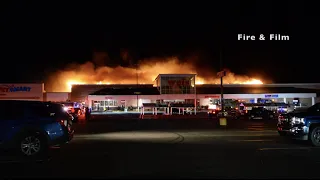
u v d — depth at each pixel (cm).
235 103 6081
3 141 1123
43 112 1197
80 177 833
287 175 838
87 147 1362
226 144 1440
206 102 6800
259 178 811
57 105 1252
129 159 1073
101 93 6469
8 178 823
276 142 1503
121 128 2534
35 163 1015
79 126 2789
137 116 4897
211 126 2744
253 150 1253
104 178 822
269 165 964
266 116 3997
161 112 5794
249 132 2073
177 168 930
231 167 939
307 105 6838
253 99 6681
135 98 6338
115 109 6556
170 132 2127
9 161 1052
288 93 6644
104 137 1800
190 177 827
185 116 4806
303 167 934
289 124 1491
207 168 928
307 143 1459
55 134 1171
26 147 1134
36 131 1151
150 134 1983
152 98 6394
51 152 1227
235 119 4184
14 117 1150
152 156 1127
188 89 6500
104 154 1174
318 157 1094
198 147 1346
